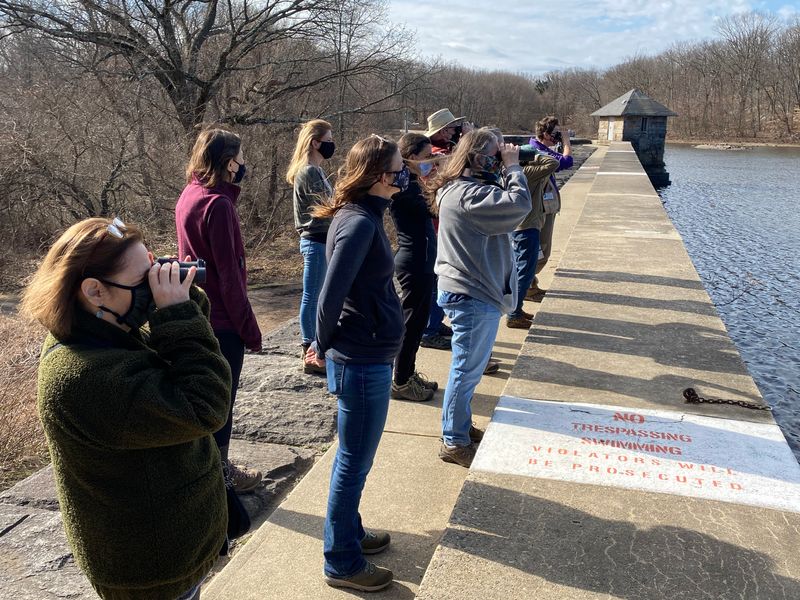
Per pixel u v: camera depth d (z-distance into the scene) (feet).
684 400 11.51
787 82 295.28
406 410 14.62
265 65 54.65
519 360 13.57
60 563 9.46
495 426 10.59
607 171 57.98
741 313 38.63
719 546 7.62
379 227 8.44
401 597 8.82
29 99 42.98
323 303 8.13
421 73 60.90
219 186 9.98
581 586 7.02
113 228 5.32
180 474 5.54
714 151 220.43
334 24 52.85
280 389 15.78
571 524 8.07
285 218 51.31
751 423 10.63
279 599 8.79
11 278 38.34
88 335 5.35
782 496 8.61
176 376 5.49
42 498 11.31
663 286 19.24
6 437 14.58
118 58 50.34
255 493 11.65
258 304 34.81
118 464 5.23
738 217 77.15
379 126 65.98
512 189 10.72
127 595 5.59
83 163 44.16
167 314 5.53
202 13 55.36
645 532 7.89
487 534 7.91
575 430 10.43
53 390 5.06
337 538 8.77
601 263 22.13
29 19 46.55
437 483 11.67
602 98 348.38
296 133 54.85
